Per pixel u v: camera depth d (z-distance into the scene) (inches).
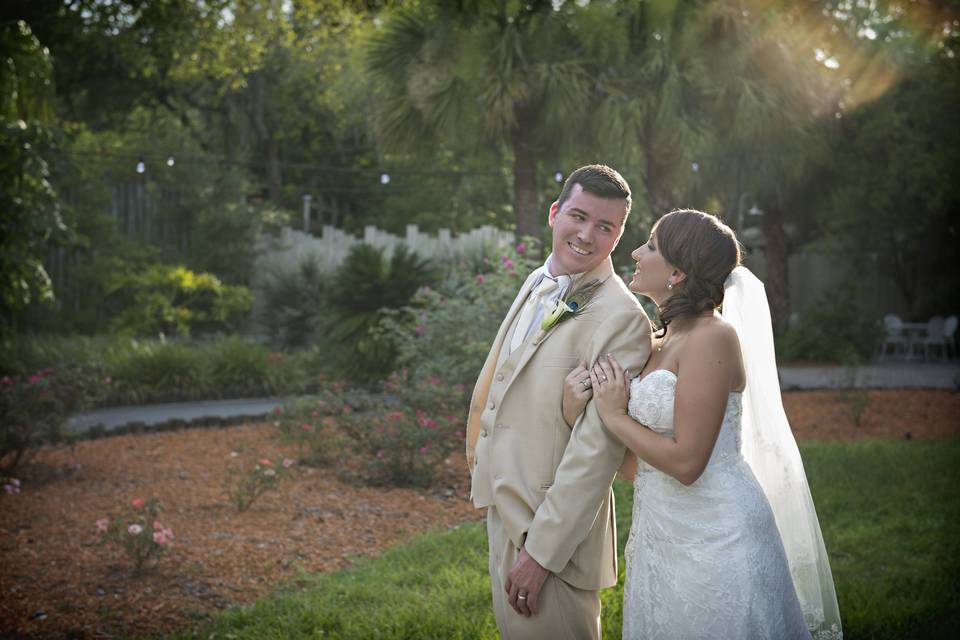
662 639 98.8
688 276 99.3
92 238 603.5
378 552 201.0
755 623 95.3
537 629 100.0
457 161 791.7
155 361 429.4
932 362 647.1
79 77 852.6
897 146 619.5
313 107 936.3
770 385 111.9
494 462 103.6
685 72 441.1
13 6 739.4
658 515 100.3
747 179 532.7
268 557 195.8
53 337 493.0
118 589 174.4
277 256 699.4
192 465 284.8
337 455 299.1
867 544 194.5
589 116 437.7
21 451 265.6
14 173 355.6
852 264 703.7
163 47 787.4
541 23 431.5
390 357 450.3
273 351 562.9
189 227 683.4
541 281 109.2
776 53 470.9
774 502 112.3
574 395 98.2
